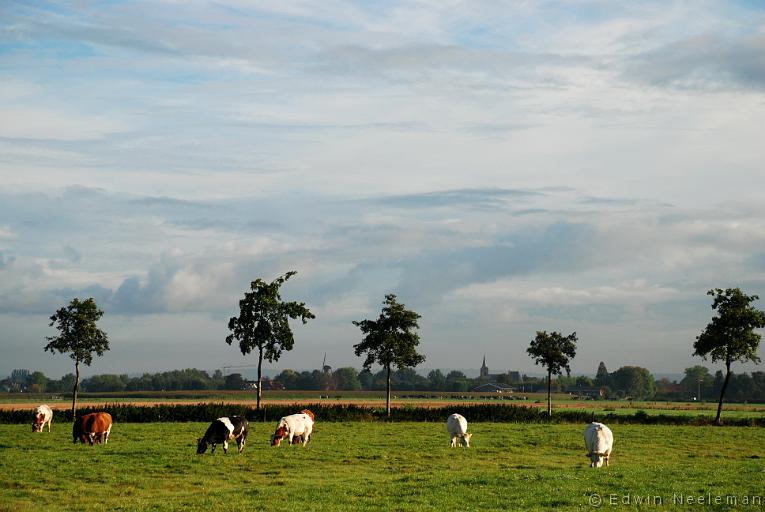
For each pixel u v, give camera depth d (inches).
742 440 2049.7
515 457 1549.0
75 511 968.9
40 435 1914.4
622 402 7741.1
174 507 975.0
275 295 2746.1
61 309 2500.0
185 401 6309.1
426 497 1023.0
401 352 2768.2
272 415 2620.6
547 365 3051.2
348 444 1737.2
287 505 979.3
